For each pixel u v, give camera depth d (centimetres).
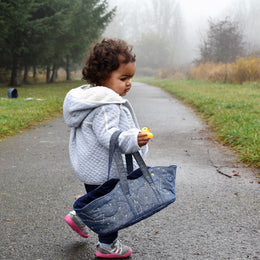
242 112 883
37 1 2141
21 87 2233
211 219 306
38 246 260
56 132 748
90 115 209
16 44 1956
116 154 197
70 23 2333
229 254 247
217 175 439
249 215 315
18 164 494
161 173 207
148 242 266
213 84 2084
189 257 244
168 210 326
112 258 241
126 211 197
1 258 243
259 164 466
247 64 2033
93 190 211
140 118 946
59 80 3609
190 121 891
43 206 338
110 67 206
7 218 310
